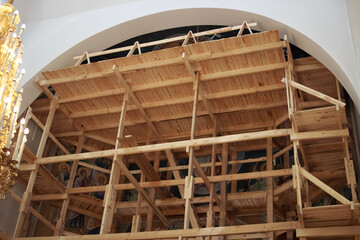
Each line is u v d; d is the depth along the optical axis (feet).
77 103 47.67
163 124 49.88
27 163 44.32
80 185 51.44
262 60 40.52
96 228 49.78
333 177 40.42
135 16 46.21
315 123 33.94
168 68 42.06
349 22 38.22
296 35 39.99
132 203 48.55
